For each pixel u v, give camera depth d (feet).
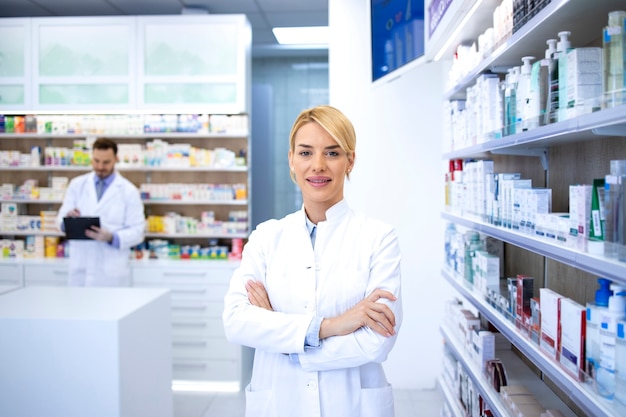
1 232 15.06
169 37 13.79
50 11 15.81
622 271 3.23
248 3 15.35
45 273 14.07
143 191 14.46
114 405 6.64
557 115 4.47
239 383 13.01
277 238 4.73
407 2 9.52
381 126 12.42
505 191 5.86
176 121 14.16
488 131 6.28
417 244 12.38
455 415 7.86
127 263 13.11
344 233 4.65
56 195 14.90
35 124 14.58
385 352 4.14
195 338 13.21
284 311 4.51
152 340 7.83
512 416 5.71
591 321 4.00
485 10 6.56
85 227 12.21
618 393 3.64
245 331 4.28
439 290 12.35
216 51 13.74
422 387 12.49
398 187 12.40
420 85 12.31
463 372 7.84
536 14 4.73
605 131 3.69
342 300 4.45
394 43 10.19
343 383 4.35
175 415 11.09
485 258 6.78
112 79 13.83
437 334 12.39
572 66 4.16
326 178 4.30
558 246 4.27
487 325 8.30
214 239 14.94
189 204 15.44
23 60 14.03
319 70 21.39
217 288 13.23
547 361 4.58
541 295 4.98
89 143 14.56
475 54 7.07
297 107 21.45
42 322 6.67
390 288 4.43
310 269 4.50
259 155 19.47
